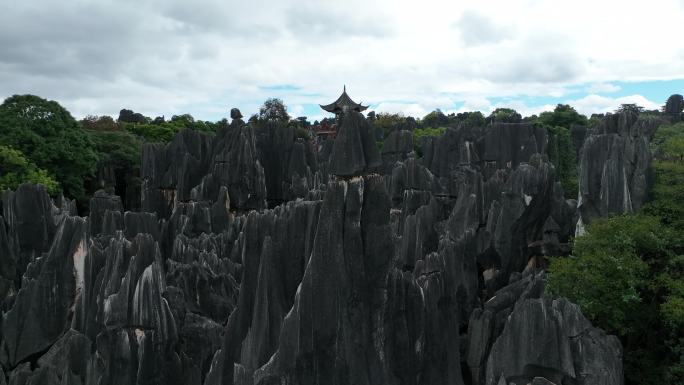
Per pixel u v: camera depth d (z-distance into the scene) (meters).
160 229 52.88
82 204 81.88
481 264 46.25
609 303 32.72
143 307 30.06
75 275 35.81
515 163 72.25
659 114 117.12
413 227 40.41
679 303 30.58
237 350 28.77
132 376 29.72
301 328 25.41
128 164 92.19
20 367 33.84
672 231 35.69
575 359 26.41
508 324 27.02
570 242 47.69
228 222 56.81
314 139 132.88
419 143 114.69
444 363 29.19
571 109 121.25
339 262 25.73
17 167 67.00
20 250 42.97
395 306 26.92
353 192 26.11
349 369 25.52
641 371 33.75
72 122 80.38
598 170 44.12
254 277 29.41
